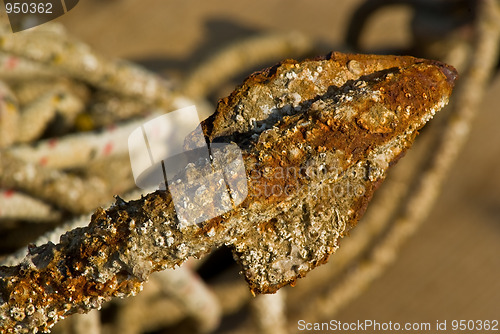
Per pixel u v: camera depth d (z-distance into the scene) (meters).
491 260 1.29
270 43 1.43
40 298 0.55
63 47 1.10
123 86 1.16
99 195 0.96
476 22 1.33
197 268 1.06
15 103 1.04
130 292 0.55
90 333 0.87
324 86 0.57
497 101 1.50
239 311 1.08
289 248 0.56
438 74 0.57
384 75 0.57
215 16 1.85
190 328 1.03
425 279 1.25
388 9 1.50
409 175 1.23
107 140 1.03
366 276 1.17
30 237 0.90
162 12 1.84
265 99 0.57
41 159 0.97
